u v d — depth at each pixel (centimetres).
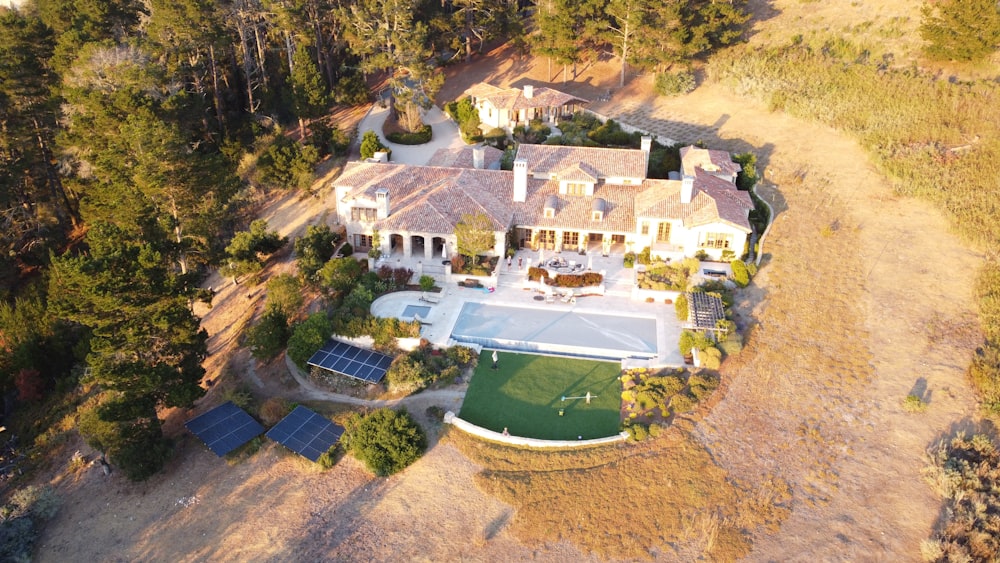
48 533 4028
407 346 5059
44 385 5419
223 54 8469
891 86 7525
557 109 8481
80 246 7469
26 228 7169
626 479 4006
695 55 9162
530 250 6300
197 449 4459
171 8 7281
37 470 4559
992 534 3531
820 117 7494
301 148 7531
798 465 4025
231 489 4153
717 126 7894
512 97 8225
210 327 5847
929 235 5622
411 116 8350
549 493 3966
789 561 3544
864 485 3881
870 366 4619
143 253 4241
